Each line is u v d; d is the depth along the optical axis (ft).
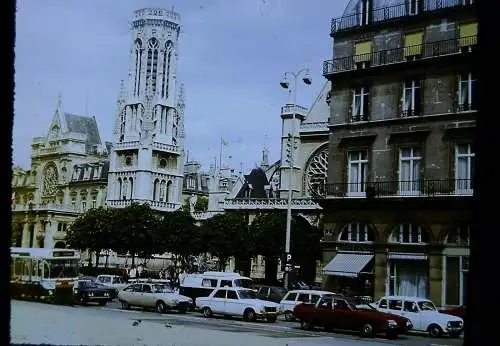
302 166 298.97
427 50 141.90
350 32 156.97
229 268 307.99
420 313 108.99
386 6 153.28
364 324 98.99
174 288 147.23
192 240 280.92
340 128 155.02
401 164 143.23
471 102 133.69
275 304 122.31
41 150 480.64
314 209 274.57
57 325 76.48
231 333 81.25
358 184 150.41
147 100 420.77
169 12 445.78
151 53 435.94
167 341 66.49
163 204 404.57
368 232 146.61
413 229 138.62
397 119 143.84
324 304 105.09
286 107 308.60
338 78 156.87
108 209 315.78
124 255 356.38
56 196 458.50
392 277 140.05
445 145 135.85
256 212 297.12
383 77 148.36
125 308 135.95
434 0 144.56
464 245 128.77
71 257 143.33
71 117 484.74
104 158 477.77
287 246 158.61
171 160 423.23
